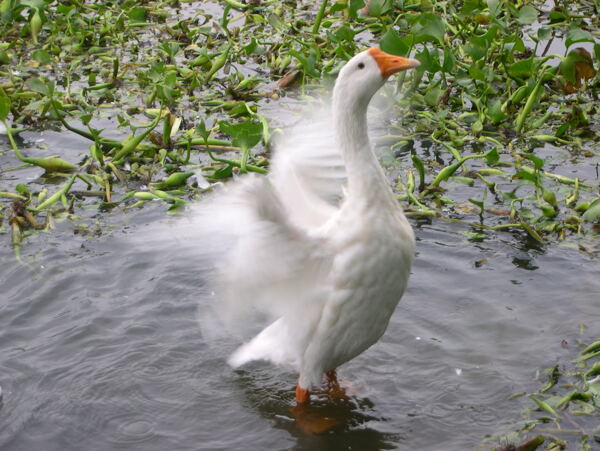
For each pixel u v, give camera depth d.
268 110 5.31
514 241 4.43
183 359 3.98
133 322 4.10
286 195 3.87
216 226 3.57
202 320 4.10
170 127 5.01
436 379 3.91
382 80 3.69
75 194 4.76
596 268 4.29
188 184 4.80
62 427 3.78
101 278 4.28
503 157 4.94
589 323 4.07
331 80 5.30
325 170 3.89
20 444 3.73
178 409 3.84
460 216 4.57
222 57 5.66
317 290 3.74
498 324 4.09
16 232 4.49
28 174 4.89
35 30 6.26
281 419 3.82
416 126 5.18
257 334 4.06
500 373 3.92
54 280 4.27
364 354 4.01
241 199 3.55
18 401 3.84
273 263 3.65
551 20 6.20
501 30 5.38
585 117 5.12
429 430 3.77
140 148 5.00
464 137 5.07
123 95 5.55
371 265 3.70
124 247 4.42
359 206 3.70
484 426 3.76
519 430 3.74
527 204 4.64
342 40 5.54
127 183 4.82
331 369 3.90
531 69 5.14
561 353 3.97
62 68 5.96
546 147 5.01
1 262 4.36
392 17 6.36
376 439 3.76
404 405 3.85
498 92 5.34
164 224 4.54
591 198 4.63
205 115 5.29
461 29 5.88
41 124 5.26
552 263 4.32
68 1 6.94
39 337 4.05
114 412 3.82
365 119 3.73
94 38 6.38
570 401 3.80
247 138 4.74
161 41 6.27
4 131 5.18
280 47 6.05
